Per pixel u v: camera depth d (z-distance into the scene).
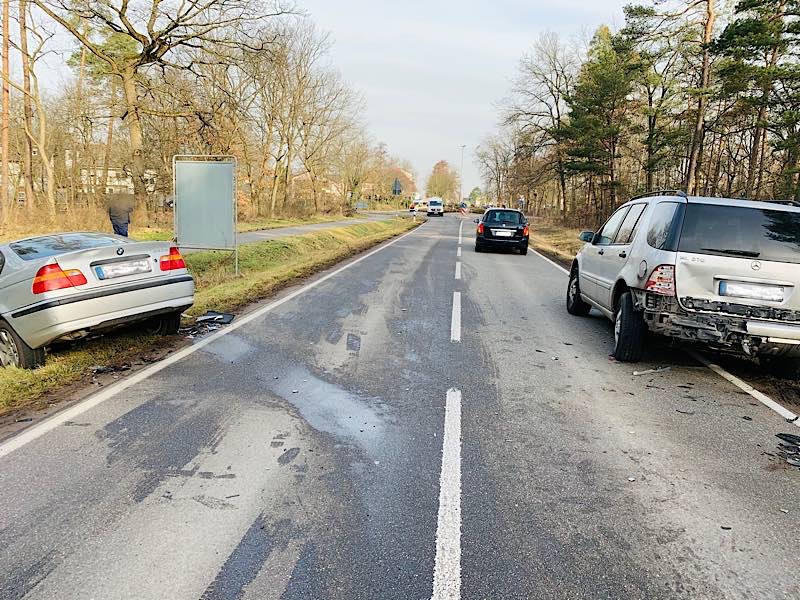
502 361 6.30
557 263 17.45
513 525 3.07
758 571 2.73
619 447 4.12
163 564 2.68
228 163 11.83
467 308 9.38
